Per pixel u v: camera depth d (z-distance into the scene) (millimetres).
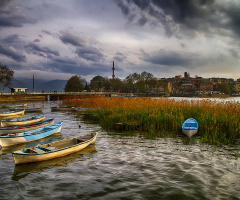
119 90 150375
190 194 8227
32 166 11164
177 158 12305
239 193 8305
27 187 8953
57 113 37562
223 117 18688
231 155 12750
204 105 25078
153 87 157125
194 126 18828
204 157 12406
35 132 17219
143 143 15688
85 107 38781
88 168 10945
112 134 18938
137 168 10898
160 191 8469
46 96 81188
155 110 23234
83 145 13797
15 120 24797
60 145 13781
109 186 8953
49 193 8430
